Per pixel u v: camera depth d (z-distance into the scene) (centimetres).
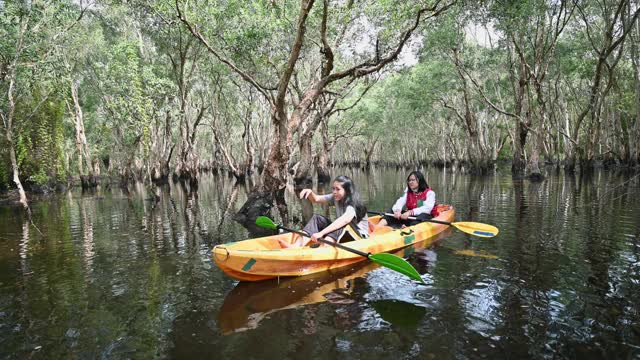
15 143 1922
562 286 441
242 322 377
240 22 1403
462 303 405
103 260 631
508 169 3572
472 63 2375
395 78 3328
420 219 713
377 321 370
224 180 3384
